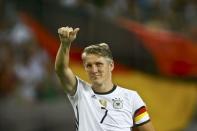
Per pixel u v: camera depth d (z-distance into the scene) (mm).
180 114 35406
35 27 33375
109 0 40375
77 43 32906
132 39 34562
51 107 34594
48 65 38312
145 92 34656
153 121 34812
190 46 36000
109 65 16516
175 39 35656
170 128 35188
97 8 35188
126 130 16344
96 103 16438
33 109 34312
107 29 33969
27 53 38562
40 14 33344
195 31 40281
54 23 33312
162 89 35094
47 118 34344
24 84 37031
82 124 16375
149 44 34938
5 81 36594
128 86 34438
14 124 33938
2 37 39250
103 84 16500
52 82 37688
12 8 40312
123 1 41469
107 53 16422
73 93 16656
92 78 16375
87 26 33438
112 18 34594
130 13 40500
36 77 37781
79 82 16734
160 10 42844
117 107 16438
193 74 35625
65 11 33344
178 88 35469
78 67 32656
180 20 42594
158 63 35031
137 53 34656
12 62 37719
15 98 35906
